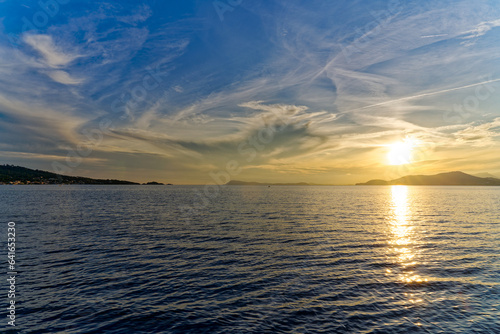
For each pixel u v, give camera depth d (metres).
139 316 13.05
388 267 20.38
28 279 17.56
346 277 18.34
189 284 17.00
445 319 12.89
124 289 16.16
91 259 22.00
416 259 22.48
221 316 13.12
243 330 11.93
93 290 15.97
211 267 20.25
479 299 15.03
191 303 14.45
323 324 12.41
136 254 23.59
